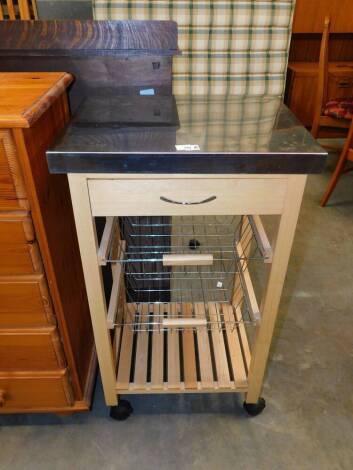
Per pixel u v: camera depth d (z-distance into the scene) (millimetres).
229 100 1106
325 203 2398
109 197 752
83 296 1166
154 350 1270
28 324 923
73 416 1178
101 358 1034
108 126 836
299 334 1479
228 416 1187
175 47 1070
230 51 1207
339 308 1613
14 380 1018
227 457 1076
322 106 2502
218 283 1547
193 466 1054
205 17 1148
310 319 1552
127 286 1472
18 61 1048
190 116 932
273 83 1267
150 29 1043
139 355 1245
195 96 1144
